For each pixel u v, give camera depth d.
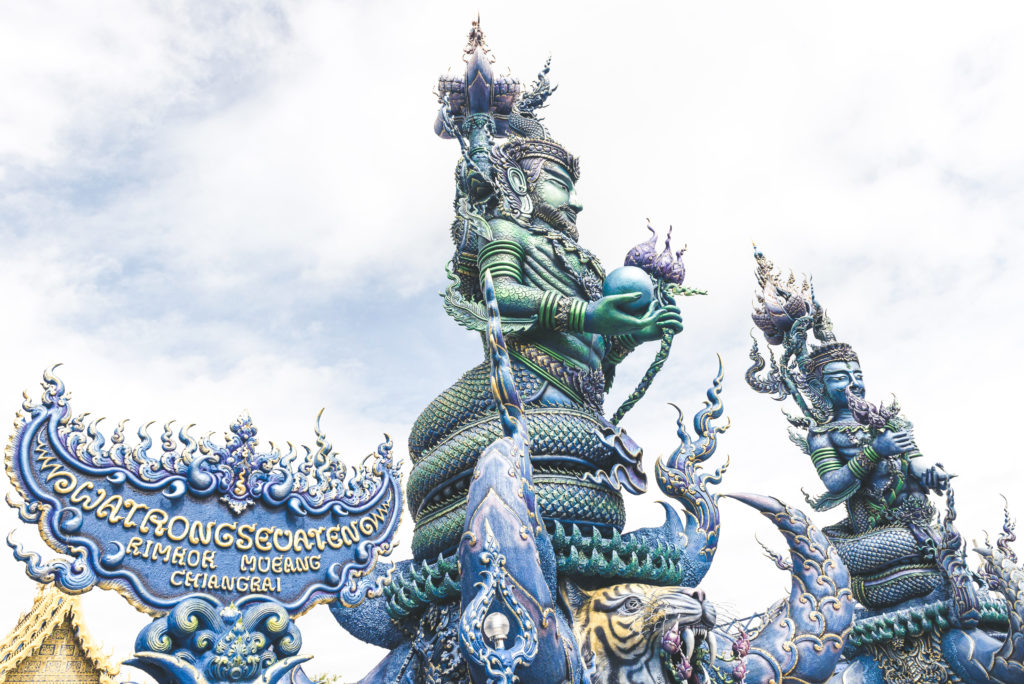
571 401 7.32
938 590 12.12
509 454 5.61
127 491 5.89
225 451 6.38
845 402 13.84
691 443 8.05
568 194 8.54
